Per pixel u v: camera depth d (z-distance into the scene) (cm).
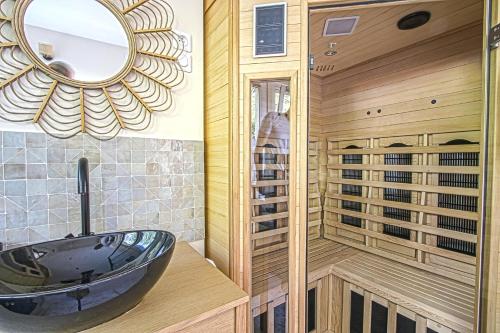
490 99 90
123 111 103
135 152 106
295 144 101
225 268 113
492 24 89
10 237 82
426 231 169
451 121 157
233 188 107
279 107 105
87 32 94
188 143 121
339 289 178
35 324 48
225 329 67
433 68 164
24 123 84
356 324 167
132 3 103
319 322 178
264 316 110
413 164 175
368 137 202
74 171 93
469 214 149
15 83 83
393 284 155
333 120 225
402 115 181
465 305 131
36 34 85
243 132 106
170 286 74
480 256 95
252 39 103
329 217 231
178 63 117
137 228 107
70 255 77
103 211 99
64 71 90
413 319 137
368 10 124
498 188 87
